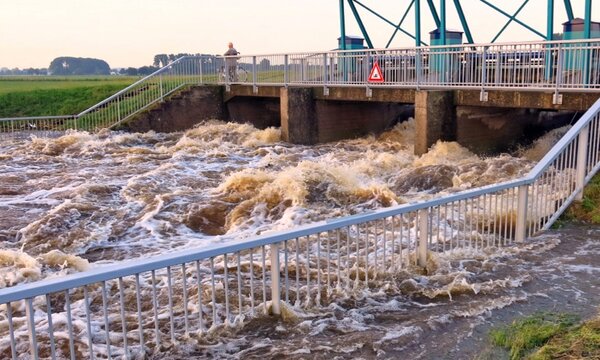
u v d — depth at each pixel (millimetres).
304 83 21688
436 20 24219
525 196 7887
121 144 21891
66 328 5758
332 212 10891
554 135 17609
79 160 18656
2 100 36094
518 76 16266
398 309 5812
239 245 5043
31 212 11766
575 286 6371
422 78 17625
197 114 25250
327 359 4770
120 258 9008
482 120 17562
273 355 4844
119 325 5766
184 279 4906
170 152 19953
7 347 5387
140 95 24734
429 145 16609
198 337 5113
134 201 12219
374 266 6496
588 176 9359
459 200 7113
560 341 4871
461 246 7570
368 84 18812
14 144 21562
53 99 36062
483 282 6469
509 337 5023
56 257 8570
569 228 8578
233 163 17500
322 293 6184
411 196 12445
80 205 11641
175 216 11086
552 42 13812
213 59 25781
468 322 5469
